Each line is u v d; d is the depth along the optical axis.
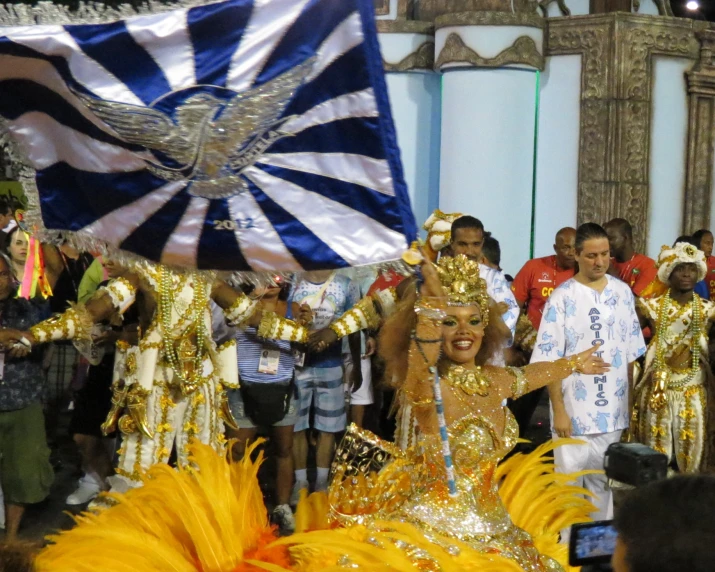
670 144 12.03
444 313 3.57
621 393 6.20
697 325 6.42
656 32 11.70
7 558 2.63
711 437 6.54
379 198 3.51
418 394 3.65
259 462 4.40
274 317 5.89
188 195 3.56
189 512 3.85
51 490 7.25
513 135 11.41
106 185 3.59
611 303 6.18
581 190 11.76
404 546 3.53
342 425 7.16
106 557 3.62
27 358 6.01
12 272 5.95
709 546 1.61
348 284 7.10
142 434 5.50
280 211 3.56
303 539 3.57
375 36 3.42
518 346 7.55
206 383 5.64
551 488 4.36
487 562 3.45
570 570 3.92
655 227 12.09
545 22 11.68
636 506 1.72
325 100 3.48
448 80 11.41
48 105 3.56
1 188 6.79
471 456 3.75
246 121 3.49
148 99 3.46
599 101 11.59
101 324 6.31
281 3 3.43
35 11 3.47
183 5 3.45
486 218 11.38
